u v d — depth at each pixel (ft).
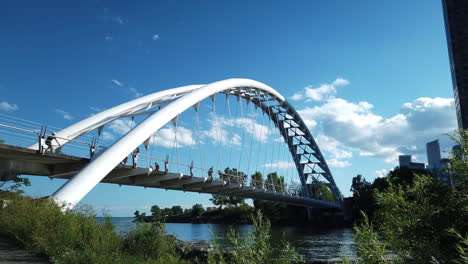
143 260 32.94
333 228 254.47
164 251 39.14
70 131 84.94
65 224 35.55
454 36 280.51
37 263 27.86
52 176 74.59
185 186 110.11
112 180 84.74
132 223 44.88
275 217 316.60
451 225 11.80
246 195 153.99
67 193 57.62
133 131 77.15
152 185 99.35
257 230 16.08
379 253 12.50
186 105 99.91
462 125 258.98
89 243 33.42
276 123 278.67
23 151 55.77
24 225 36.04
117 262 29.04
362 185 286.87
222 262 16.80
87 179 61.31
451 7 286.87
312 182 296.92
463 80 268.21
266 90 210.38
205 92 115.24
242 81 168.14
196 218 374.84
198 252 59.11
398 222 13.58
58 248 29.50
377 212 14.57
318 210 312.71
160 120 85.66
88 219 39.34
